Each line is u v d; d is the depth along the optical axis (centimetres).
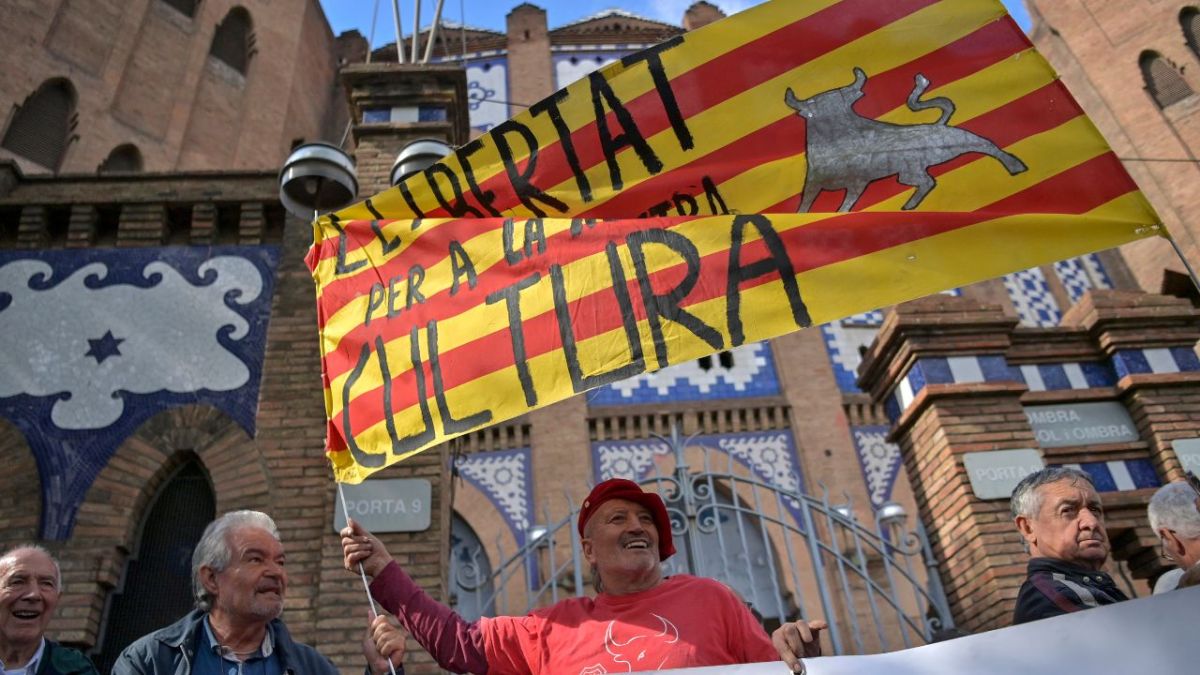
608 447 1539
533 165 409
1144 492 812
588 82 409
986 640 234
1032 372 882
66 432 706
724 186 376
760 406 1589
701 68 394
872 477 1536
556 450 1507
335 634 617
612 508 321
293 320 768
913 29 368
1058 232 316
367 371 407
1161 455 827
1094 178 322
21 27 1784
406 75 918
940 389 817
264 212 834
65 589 635
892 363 883
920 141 353
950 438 794
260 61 2284
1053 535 329
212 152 2078
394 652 301
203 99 2125
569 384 362
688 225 367
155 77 2039
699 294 354
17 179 833
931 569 830
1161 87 1964
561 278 383
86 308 766
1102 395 873
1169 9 1986
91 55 1916
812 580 1398
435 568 645
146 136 1956
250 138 2152
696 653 282
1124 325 893
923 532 880
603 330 365
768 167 372
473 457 1512
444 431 377
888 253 334
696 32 399
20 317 757
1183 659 212
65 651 382
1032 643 228
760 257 350
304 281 791
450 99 911
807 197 362
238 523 338
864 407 1609
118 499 679
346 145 2350
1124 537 814
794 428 1572
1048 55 2203
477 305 396
